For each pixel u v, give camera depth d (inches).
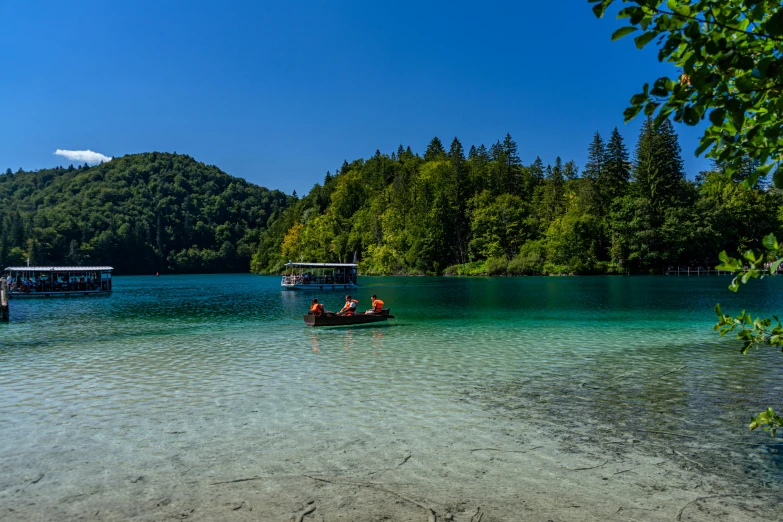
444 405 463.8
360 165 7760.8
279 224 7101.4
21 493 295.1
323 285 2613.2
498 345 797.9
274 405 466.0
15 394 511.8
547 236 4114.2
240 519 263.1
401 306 1493.6
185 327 1067.3
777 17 116.8
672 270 3676.2
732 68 132.3
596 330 965.2
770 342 193.6
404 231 4968.0
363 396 495.5
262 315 1322.6
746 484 298.4
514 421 417.1
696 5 130.3
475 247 4448.8
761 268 159.5
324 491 293.3
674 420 417.1
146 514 269.6
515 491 291.6
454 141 6215.6
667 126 3722.9
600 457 340.2
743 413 434.9
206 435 387.2
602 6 135.6
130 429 402.6
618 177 4033.0
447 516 263.6
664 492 289.0
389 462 334.0
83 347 811.4
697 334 905.5
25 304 1753.2
